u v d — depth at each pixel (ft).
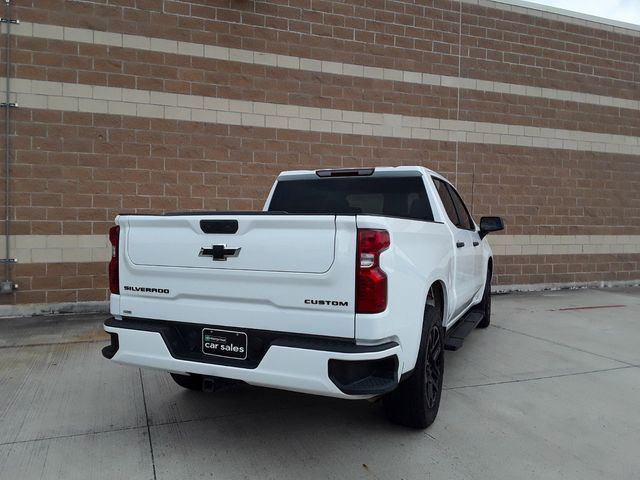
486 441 11.87
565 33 35.68
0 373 16.24
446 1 31.89
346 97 29.40
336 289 9.62
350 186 16.14
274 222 10.05
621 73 37.78
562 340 21.67
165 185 25.96
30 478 9.98
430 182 15.38
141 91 25.46
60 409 13.42
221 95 26.81
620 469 10.71
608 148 37.45
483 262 21.56
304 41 28.37
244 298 10.37
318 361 9.52
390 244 9.87
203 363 10.55
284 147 28.09
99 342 19.95
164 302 11.25
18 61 23.71
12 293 23.99
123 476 10.10
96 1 24.70
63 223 24.53
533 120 34.78
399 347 10.09
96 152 24.86
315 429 12.37
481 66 33.06
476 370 17.35
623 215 38.19
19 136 23.81
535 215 35.12
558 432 12.48
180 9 25.98
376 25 30.04
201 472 10.28
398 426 12.54
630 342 21.49
